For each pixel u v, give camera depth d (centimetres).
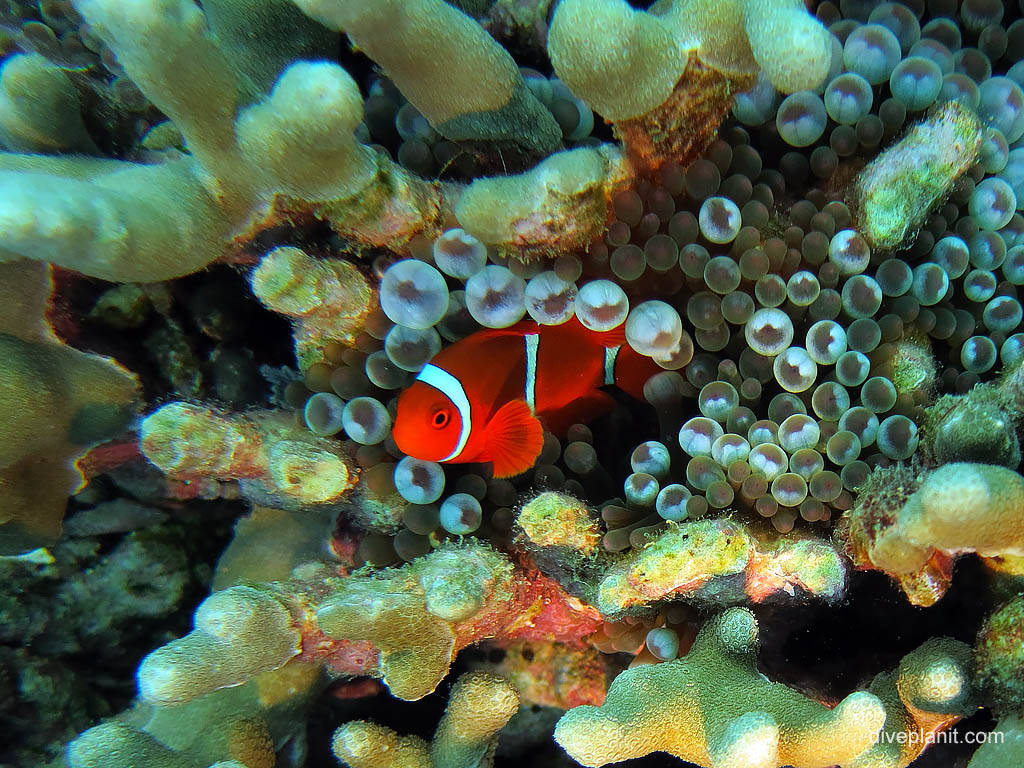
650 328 19
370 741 21
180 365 23
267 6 20
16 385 20
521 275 20
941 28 22
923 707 18
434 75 18
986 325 21
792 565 19
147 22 16
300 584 21
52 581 23
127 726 21
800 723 18
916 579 18
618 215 20
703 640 19
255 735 21
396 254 21
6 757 22
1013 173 21
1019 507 16
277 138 17
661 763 22
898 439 19
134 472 23
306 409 21
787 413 20
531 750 25
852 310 20
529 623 22
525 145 20
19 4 25
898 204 20
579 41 17
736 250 20
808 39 16
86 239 17
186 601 24
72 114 21
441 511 21
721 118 19
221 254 20
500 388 20
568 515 20
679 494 19
